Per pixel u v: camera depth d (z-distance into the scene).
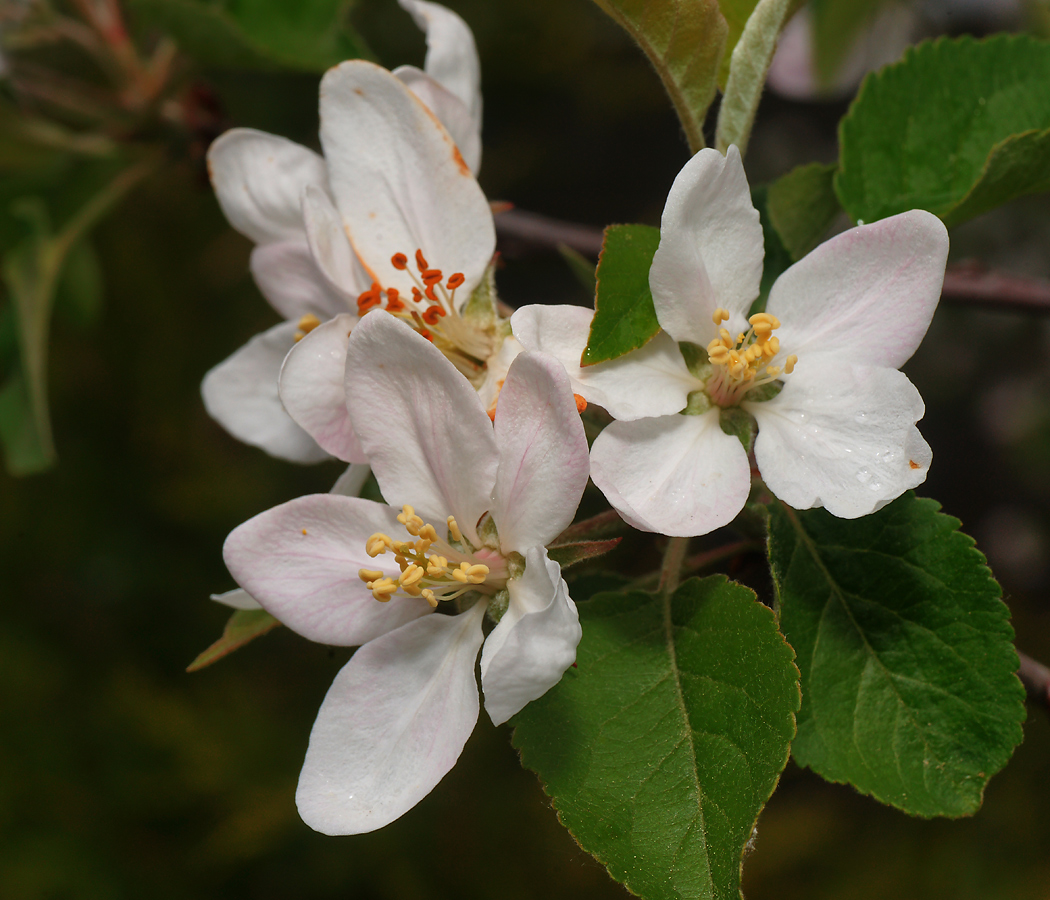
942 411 0.69
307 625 0.24
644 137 0.65
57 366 0.52
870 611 0.24
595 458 0.24
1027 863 0.44
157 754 0.45
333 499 0.24
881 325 0.24
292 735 0.46
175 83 0.33
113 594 0.52
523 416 0.24
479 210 0.26
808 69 0.41
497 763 0.46
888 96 0.27
